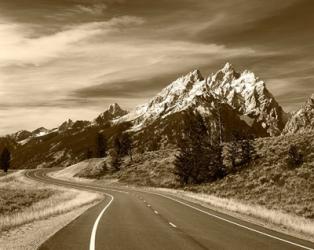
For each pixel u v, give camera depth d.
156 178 93.38
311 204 45.91
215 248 15.14
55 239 15.95
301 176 56.28
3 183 107.19
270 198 52.28
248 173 65.56
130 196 57.69
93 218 26.19
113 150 123.50
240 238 18.41
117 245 15.02
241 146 71.94
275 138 78.38
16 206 47.84
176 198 53.00
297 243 17.67
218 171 71.88
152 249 14.41
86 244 14.89
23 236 17.16
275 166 63.47
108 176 110.12
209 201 44.91
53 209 32.47
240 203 42.97
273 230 22.39
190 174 78.25
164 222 24.83
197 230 20.97
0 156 176.50
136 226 22.09
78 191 70.62
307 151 65.44
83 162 145.75
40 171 169.38
